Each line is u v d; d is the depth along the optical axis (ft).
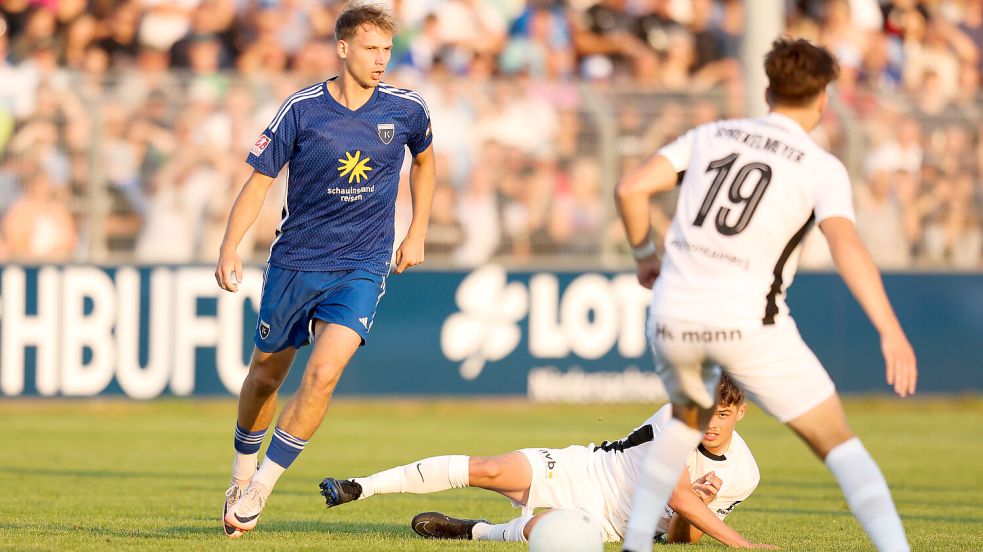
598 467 66.03
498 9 198.80
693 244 49.49
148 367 155.12
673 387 51.29
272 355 68.64
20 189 154.92
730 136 50.67
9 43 181.47
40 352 152.56
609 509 65.46
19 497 88.74
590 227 169.17
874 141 174.70
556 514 54.90
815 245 172.35
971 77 213.66
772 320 48.70
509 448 125.29
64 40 182.19
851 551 64.34
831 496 97.04
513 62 196.85
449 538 67.46
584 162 169.07
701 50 205.67
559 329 167.12
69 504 84.64
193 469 109.50
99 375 154.10
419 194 70.03
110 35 183.62
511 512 84.99
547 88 169.89
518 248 168.14
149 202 158.81
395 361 163.53
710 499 64.59
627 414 159.74
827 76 50.03
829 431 49.16
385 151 66.64
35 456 116.78
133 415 151.64
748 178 49.19
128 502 86.22
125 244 158.30
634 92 170.91
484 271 165.37
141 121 158.71
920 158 176.45
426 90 167.43
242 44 186.70
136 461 114.52
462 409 163.12
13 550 60.44
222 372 157.17
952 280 176.04
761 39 167.02
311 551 60.95
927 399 175.11
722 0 209.05
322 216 66.59
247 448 70.03
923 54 211.20
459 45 195.00
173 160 159.53
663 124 169.99
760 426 158.20
